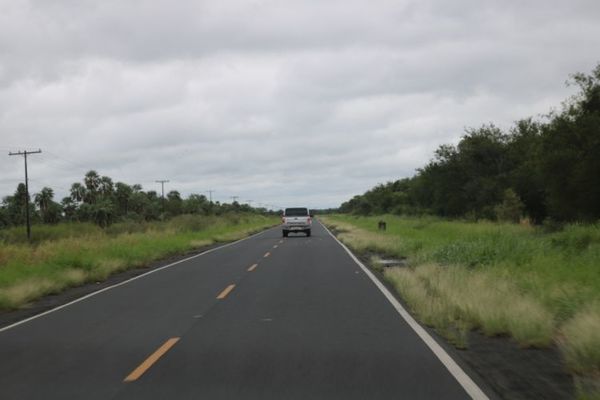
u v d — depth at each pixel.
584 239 20.41
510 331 9.06
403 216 74.56
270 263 23.78
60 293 16.69
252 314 11.66
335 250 31.19
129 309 12.81
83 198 113.12
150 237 37.47
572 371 6.93
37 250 24.14
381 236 35.72
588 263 15.05
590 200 30.22
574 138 31.34
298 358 7.91
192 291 15.62
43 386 6.76
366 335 9.45
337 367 7.41
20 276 17.48
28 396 6.37
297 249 32.50
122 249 26.98
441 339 9.08
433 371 7.17
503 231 29.59
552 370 7.11
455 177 56.47
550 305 10.45
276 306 12.64
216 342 9.05
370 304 12.80
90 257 22.95
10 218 94.62
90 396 6.32
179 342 9.12
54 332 10.34
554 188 31.86
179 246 34.09
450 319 10.34
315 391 6.38
